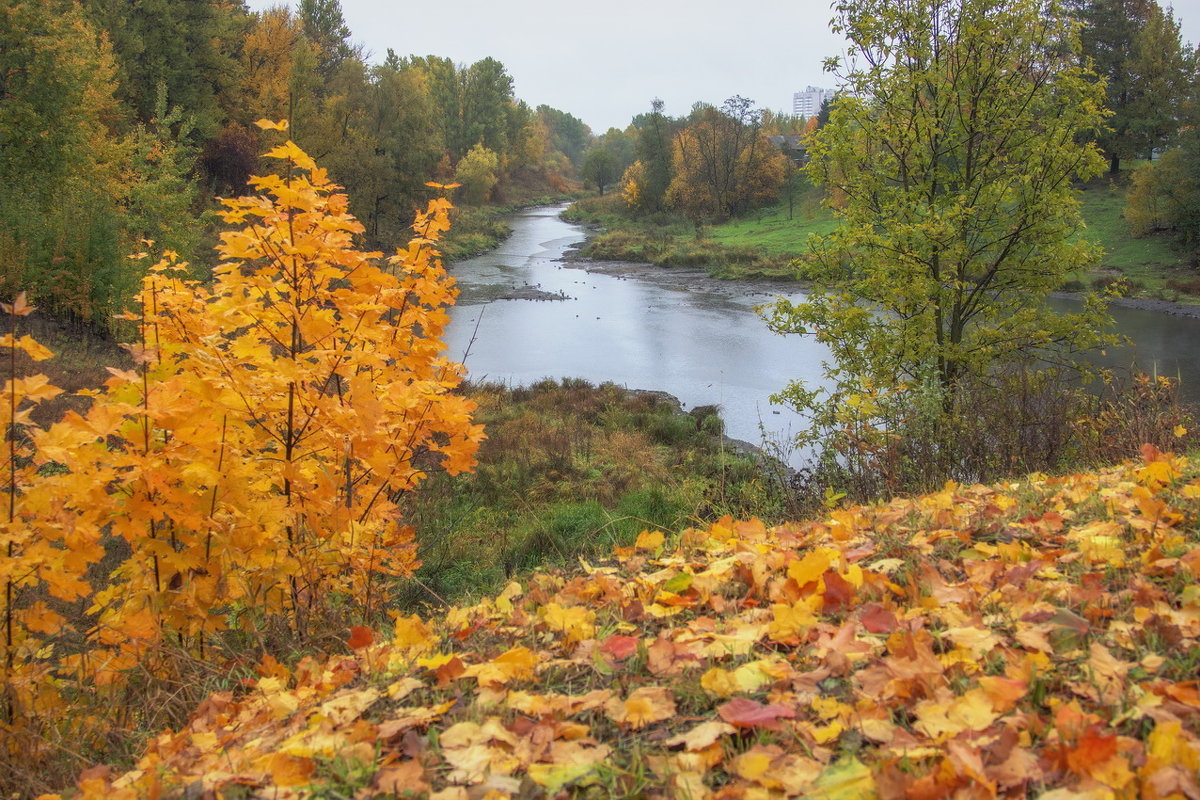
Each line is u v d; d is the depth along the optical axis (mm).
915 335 11492
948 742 1357
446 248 48875
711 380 22250
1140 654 1767
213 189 36344
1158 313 30172
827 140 12266
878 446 5676
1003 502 3428
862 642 1899
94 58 22859
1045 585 2279
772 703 1697
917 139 11695
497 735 1688
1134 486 3242
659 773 1512
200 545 3125
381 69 49812
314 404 3480
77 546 2758
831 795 1324
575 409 17625
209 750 2062
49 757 2508
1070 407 6410
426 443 4062
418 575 6023
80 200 18062
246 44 45594
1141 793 1216
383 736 1771
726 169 72750
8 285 13969
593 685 2020
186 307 3598
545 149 134625
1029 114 11492
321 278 3693
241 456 3295
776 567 2746
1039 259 11750
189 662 2906
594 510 9266
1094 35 52969
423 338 4250
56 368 11422
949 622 2039
